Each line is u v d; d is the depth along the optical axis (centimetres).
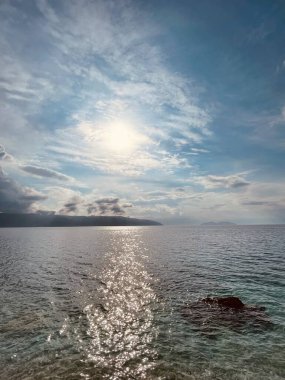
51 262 4966
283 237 11525
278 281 3269
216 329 1927
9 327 1969
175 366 1458
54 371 1411
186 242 9575
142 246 8250
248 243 8656
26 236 15138
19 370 1420
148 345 1703
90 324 2028
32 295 2783
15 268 4325
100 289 3006
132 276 3672
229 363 1484
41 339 1780
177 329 1931
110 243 9644
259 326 1966
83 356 1567
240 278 3450
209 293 2808
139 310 2325
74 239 12275
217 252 6262
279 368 1433
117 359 1534
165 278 3516
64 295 2778
